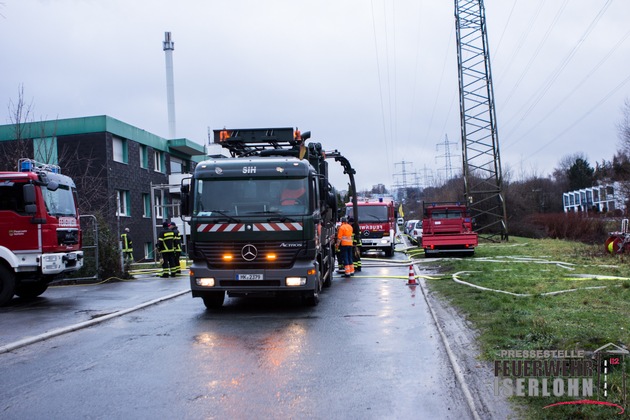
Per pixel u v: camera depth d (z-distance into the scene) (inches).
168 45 1760.6
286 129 549.6
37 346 313.1
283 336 329.7
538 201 2906.0
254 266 407.2
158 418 192.2
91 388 228.8
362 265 850.1
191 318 402.6
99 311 438.0
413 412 195.5
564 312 331.9
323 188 461.1
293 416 192.2
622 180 1272.1
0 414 198.8
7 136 1135.0
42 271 491.5
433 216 1035.9
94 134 1179.9
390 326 355.3
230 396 215.0
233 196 414.6
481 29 1397.6
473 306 389.4
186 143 1542.8
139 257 1331.2
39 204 496.1
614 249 767.7
